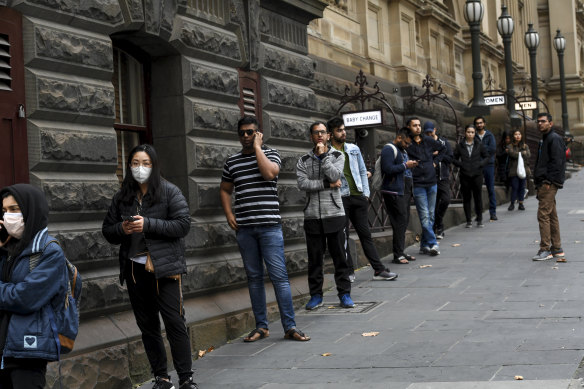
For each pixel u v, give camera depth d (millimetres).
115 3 6539
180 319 5758
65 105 5957
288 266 8906
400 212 11203
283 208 9133
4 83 5574
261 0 8969
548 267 10102
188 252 7328
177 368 5727
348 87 13766
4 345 4051
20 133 5633
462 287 9133
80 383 5680
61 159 5887
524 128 23062
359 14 16672
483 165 14984
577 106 47250
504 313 7531
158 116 7641
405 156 11367
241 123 7199
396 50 18219
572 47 47500
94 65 6297
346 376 5766
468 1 18953
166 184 5770
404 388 5277
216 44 8023
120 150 7301
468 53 26078
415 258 11758
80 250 5965
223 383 5922
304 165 8336
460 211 15891
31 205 4160
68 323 4191
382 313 8039
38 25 5762
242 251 7363
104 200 6266
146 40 7227
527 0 43656
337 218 8398
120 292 6305
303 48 10023
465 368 5660
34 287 4031
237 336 7656
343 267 8531
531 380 5195
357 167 9852
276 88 9148
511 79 23297
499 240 13117
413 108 17531
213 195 7750
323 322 7855
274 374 6051
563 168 10664
